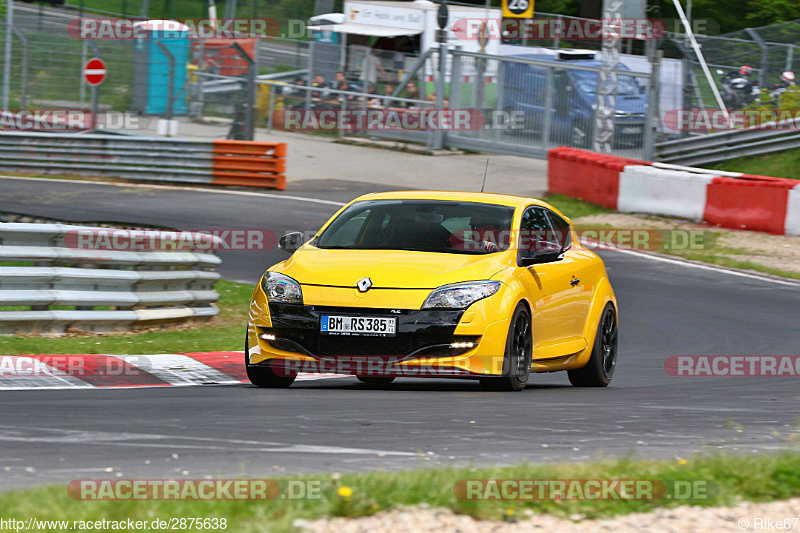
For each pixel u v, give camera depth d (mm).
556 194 79188
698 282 53719
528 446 18578
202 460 16562
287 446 17953
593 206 74875
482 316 25109
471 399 24703
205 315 39250
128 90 91188
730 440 19781
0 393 24406
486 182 85562
